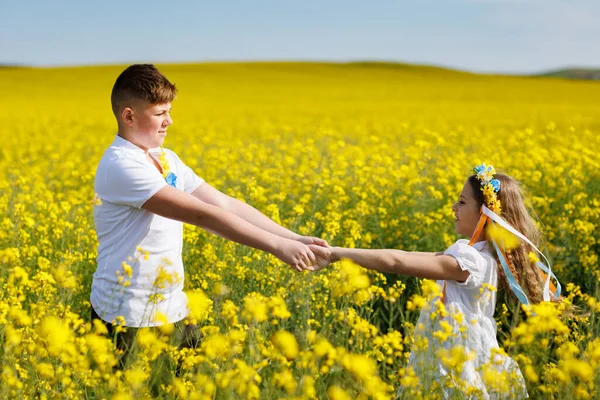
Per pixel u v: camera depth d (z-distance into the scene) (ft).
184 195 9.64
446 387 8.57
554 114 74.08
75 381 8.75
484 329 10.17
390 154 35.63
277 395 8.15
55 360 9.17
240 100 102.63
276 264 13.61
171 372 8.91
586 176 26.68
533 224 11.04
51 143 47.65
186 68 162.71
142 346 8.89
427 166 28.32
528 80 161.48
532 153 29.40
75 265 14.79
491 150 35.09
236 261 14.35
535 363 9.49
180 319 10.11
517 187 10.98
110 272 9.91
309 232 17.61
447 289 10.43
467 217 11.00
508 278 10.36
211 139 46.37
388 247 18.84
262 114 76.69
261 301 10.68
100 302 9.99
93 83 134.10
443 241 18.25
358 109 83.92
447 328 8.64
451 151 36.01
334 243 18.48
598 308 10.49
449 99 108.78
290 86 131.54
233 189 23.27
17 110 81.46
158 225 9.91
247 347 9.43
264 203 21.40
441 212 20.40
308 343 9.09
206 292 13.43
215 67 166.09
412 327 10.46
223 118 70.69
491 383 8.23
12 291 11.60
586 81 162.50
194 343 10.58
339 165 28.86
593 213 19.56
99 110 82.99
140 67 9.85
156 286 9.76
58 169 33.24
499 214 10.62
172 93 9.93
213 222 9.59
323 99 106.22
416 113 77.15
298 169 27.66
